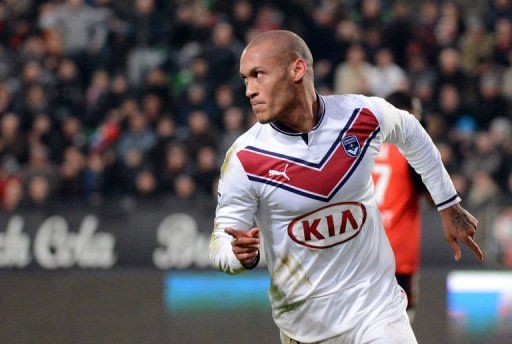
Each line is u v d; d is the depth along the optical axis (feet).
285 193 49.67
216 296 103.50
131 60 159.22
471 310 104.32
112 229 112.27
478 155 145.28
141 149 139.03
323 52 162.61
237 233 46.80
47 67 156.04
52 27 158.61
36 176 131.54
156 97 149.18
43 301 100.17
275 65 48.57
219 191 50.85
